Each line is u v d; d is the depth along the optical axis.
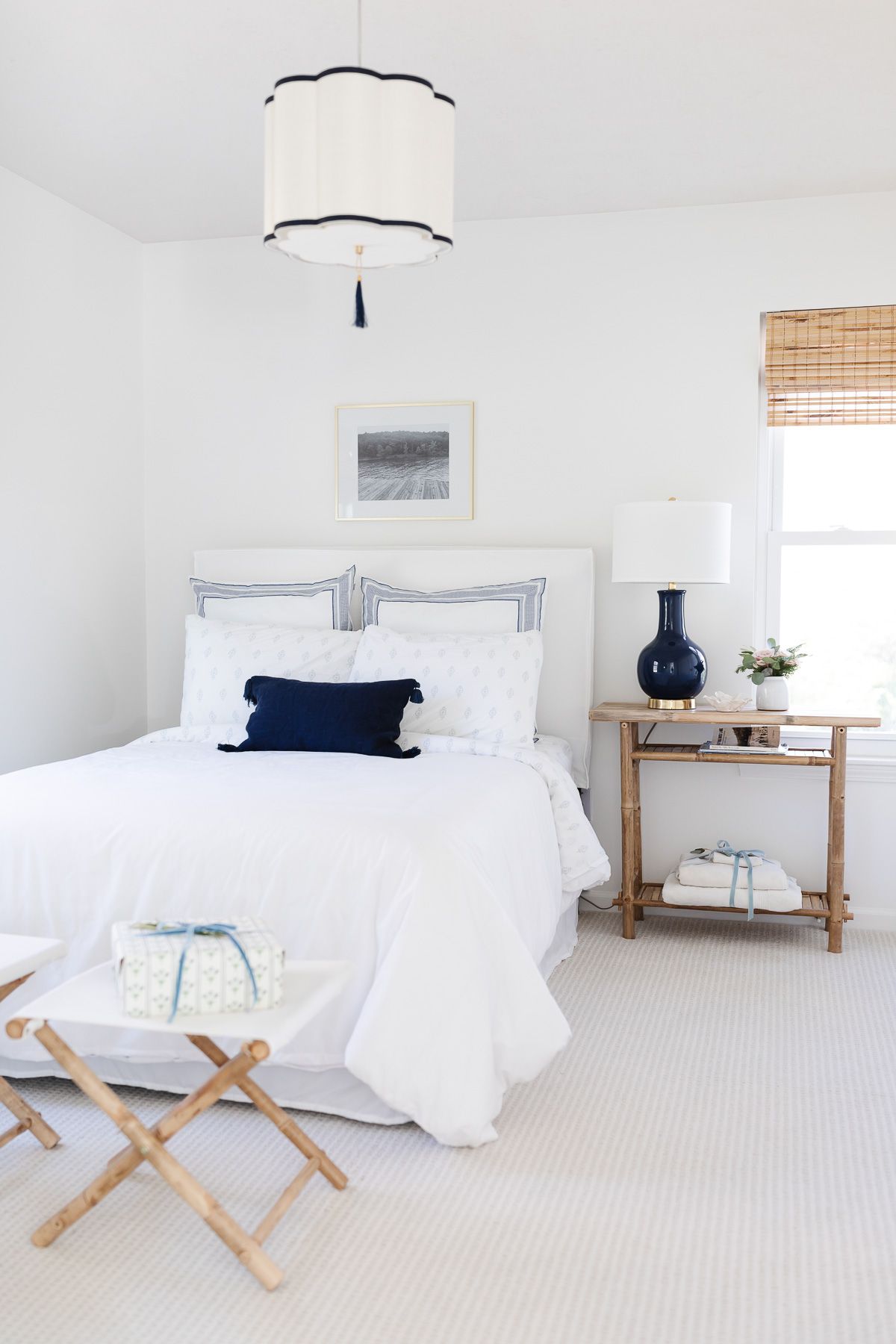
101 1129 2.53
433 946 2.40
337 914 2.50
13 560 4.02
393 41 3.04
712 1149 2.45
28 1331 1.83
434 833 2.57
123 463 4.75
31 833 2.75
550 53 3.10
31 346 4.10
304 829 2.60
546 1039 2.51
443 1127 2.37
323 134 2.27
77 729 4.44
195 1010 1.94
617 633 4.48
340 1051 2.49
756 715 3.96
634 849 4.17
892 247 4.19
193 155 3.85
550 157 3.84
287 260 4.72
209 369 4.83
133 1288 1.95
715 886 4.04
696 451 4.38
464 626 4.21
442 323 4.59
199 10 2.87
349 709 3.71
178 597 4.92
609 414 4.45
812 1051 3.02
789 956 3.91
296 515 4.78
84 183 4.11
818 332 4.27
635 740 4.30
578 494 4.49
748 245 4.30
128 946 1.97
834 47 3.07
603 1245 2.08
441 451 4.61
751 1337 1.81
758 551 4.41
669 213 4.36
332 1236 2.10
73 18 2.90
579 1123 2.57
